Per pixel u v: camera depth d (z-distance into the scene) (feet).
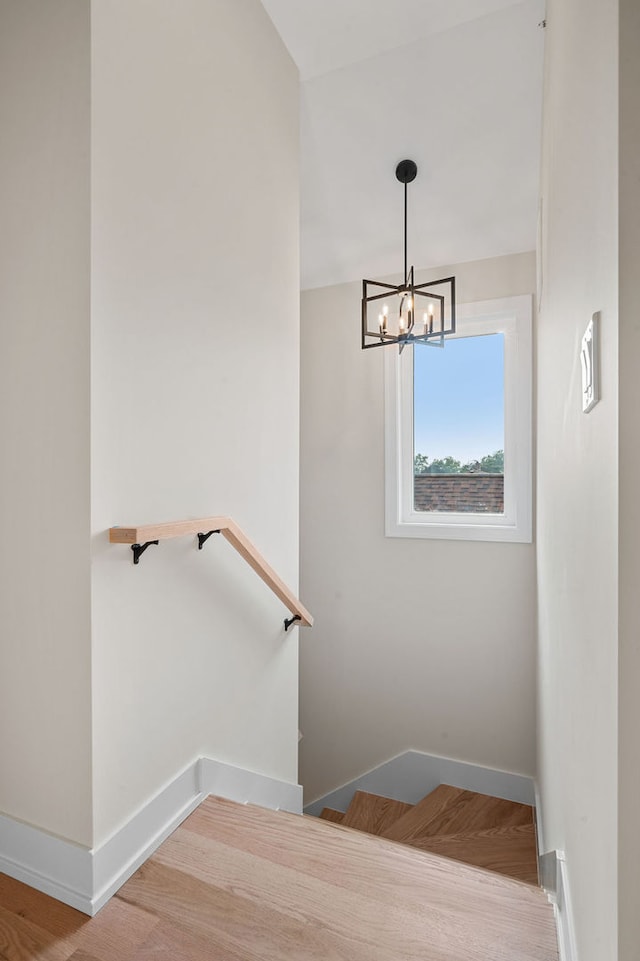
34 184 4.12
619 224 1.74
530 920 3.89
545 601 6.57
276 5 6.50
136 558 4.31
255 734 6.22
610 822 1.94
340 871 4.34
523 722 9.59
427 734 10.32
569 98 3.33
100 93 3.96
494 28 6.70
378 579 10.78
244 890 4.11
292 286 7.11
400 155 8.42
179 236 4.91
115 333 4.13
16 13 4.23
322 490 11.30
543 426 7.13
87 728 3.92
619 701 1.77
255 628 6.21
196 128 5.16
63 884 3.97
